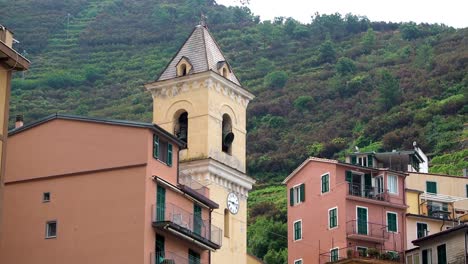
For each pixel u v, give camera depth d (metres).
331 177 98.12
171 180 69.75
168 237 67.88
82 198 67.25
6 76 50.91
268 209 154.00
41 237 67.25
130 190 66.31
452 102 190.88
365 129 191.75
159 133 68.56
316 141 193.62
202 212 74.31
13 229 68.00
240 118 89.31
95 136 68.50
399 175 99.69
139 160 66.88
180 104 86.50
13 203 68.62
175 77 87.00
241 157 88.38
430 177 113.12
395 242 96.50
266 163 182.75
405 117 190.50
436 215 106.25
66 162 68.56
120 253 65.00
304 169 102.06
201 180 82.81
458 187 113.00
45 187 68.44
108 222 66.00
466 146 174.00
